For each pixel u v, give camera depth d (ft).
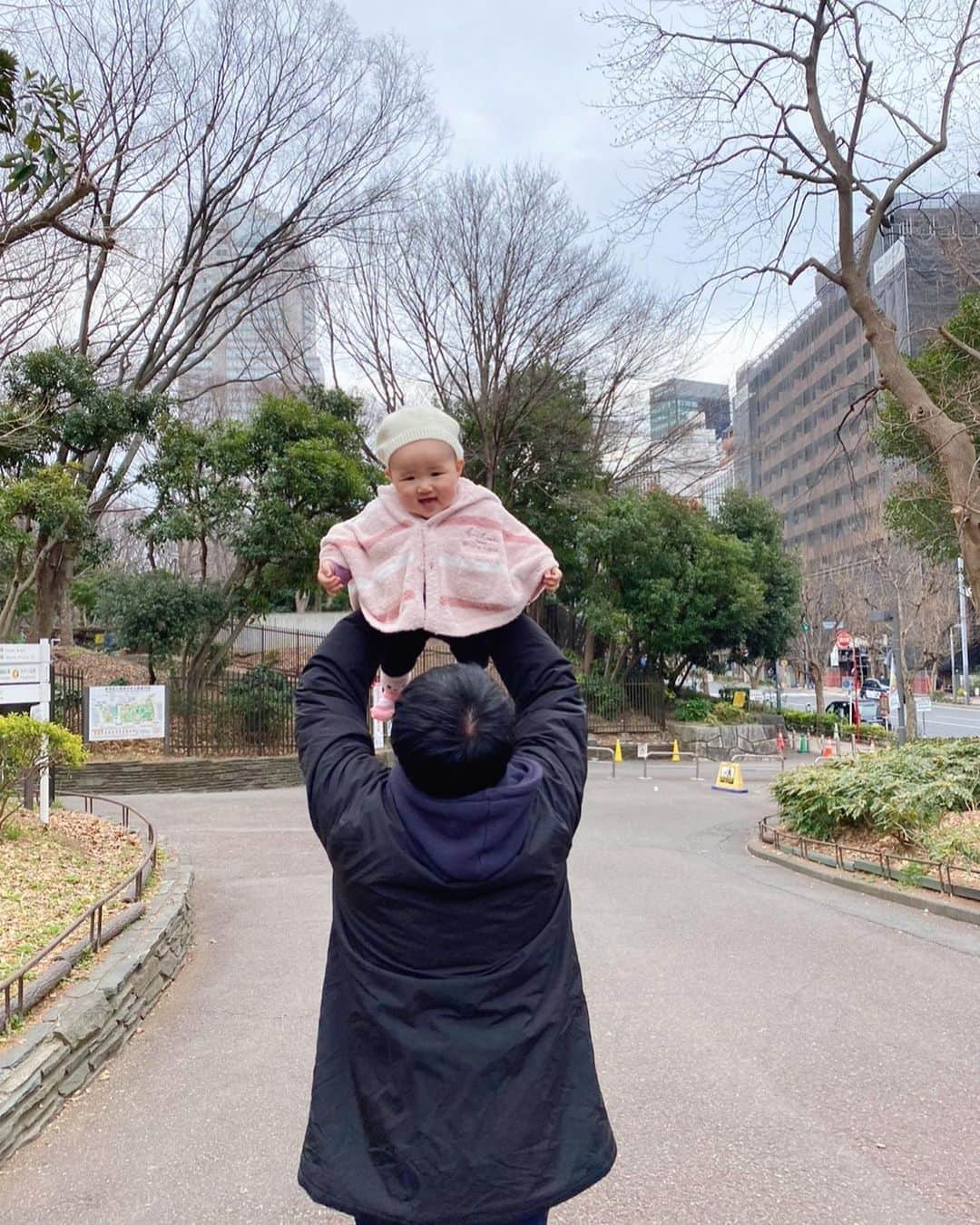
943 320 52.90
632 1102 14.58
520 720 6.33
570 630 107.14
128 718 57.88
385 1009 5.40
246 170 71.31
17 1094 12.96
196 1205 11.56
